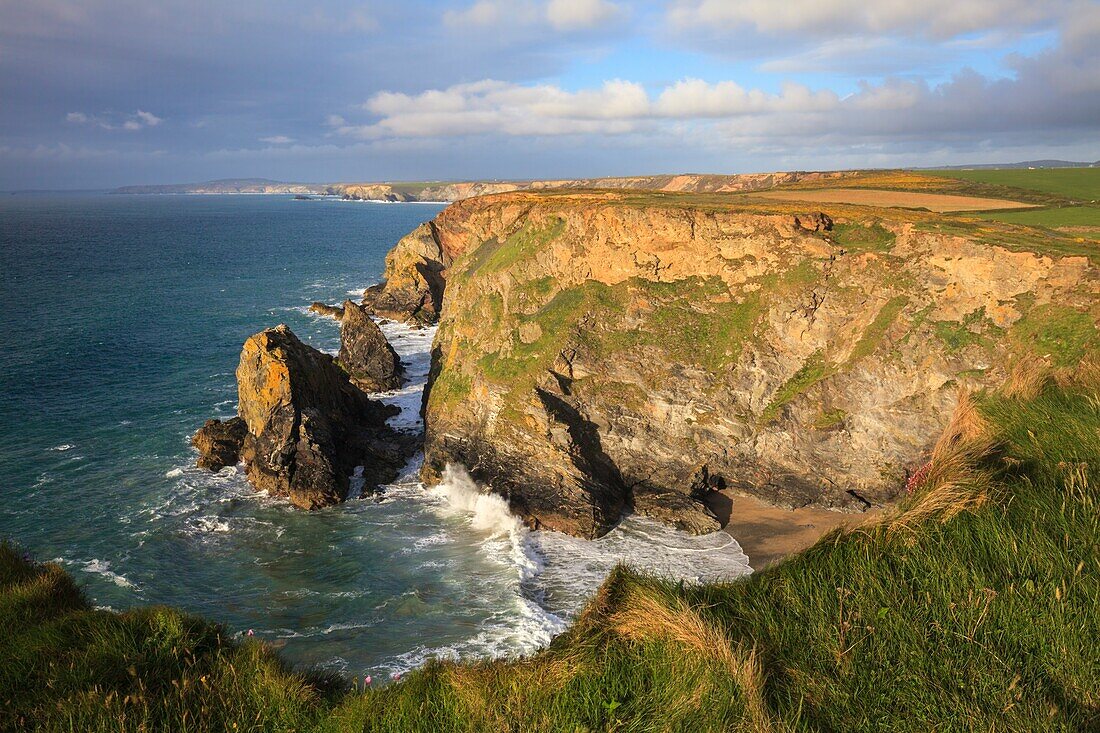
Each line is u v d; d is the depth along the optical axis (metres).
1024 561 7.38
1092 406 9.93
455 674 8.25
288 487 41.00
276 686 8.71
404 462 46.50
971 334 36.69
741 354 43.12
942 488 8.63
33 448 47.34
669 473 42.34
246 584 32.03
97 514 38.62
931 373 37.16
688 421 42.56
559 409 43.25
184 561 34.16
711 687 6.96
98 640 9.59
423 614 29.39
